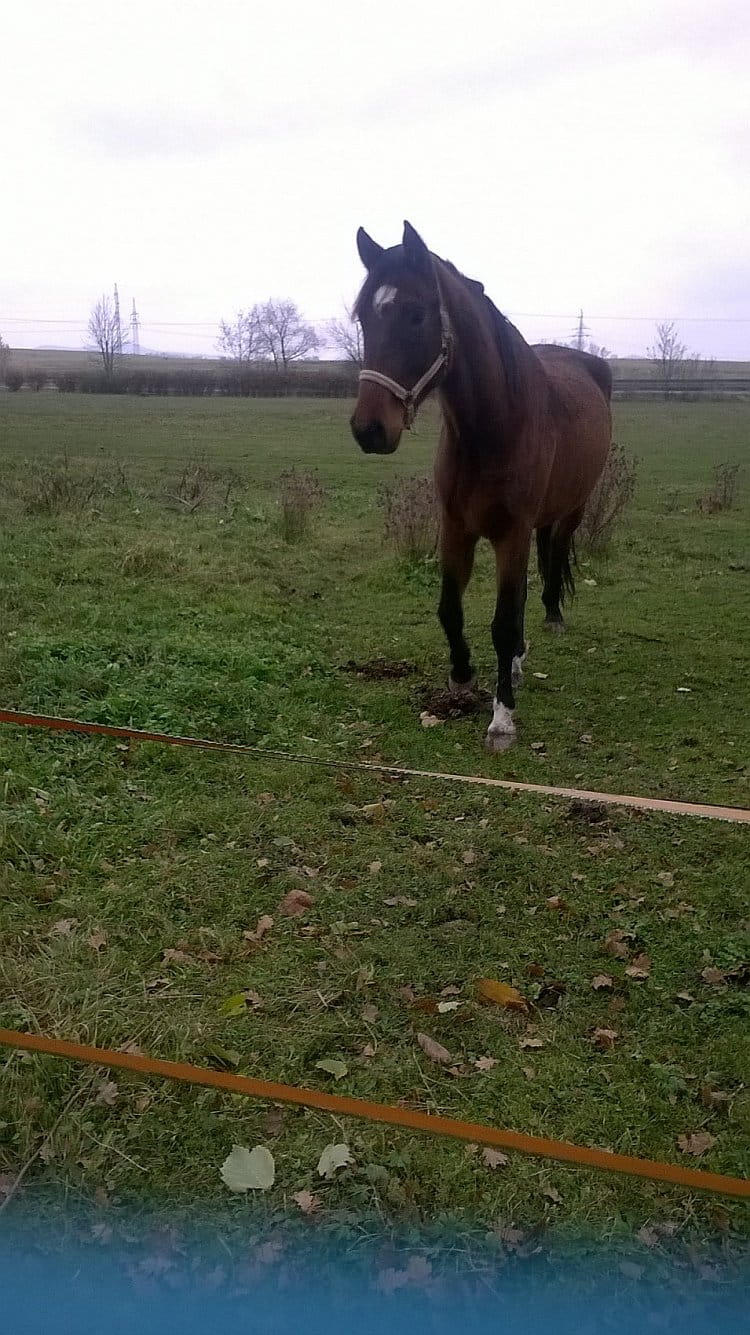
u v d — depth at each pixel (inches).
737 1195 57.0
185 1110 87.0
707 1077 94.5
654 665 231.0
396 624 264.1
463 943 116.9
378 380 158.4
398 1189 79.0
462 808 153.6
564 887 130.7
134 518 397.1
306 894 125.3
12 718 104.0
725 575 329.4
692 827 148.3
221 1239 74.5
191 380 1615.4
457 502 180.9
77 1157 81.3
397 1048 97.4
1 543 319.9
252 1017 101.3
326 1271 72.6
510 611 183.2
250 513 418.0
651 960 114.5
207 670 207.5
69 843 134.5
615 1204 78.9
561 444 204.5
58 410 1159.0
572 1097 91.3
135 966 108.5
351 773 165.0
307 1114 87.1
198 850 136.3
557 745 182.7
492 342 170.6
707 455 707.4
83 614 245.1
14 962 107.7
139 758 163.3
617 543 378.3
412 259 158.7
